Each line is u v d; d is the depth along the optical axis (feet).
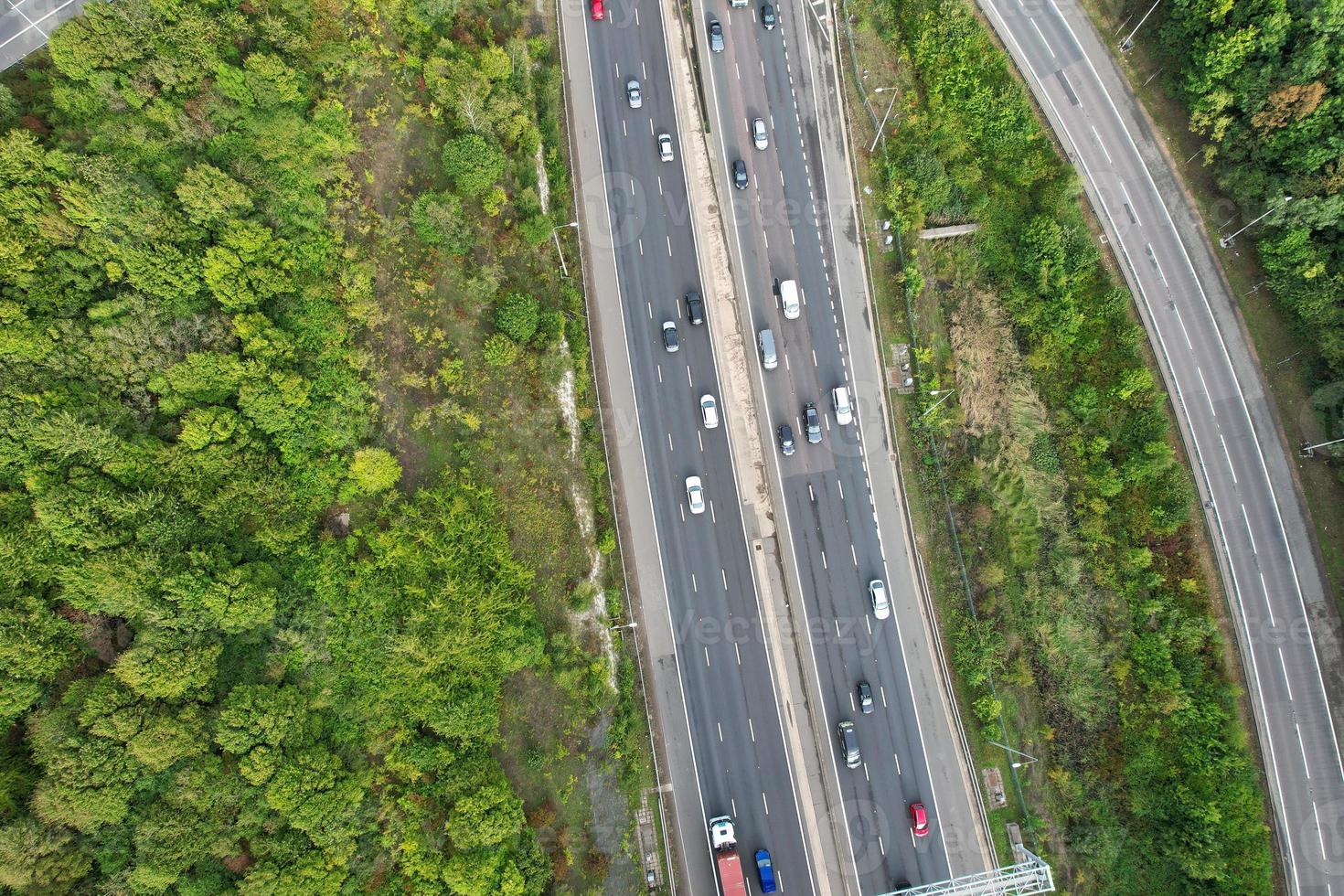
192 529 171.83
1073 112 219.41
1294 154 196.13
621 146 221.87
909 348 219.20
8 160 157.17
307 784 170.40
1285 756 205.26
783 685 210.18
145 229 165.27
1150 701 208.13
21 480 160.25
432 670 183.83
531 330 198.18
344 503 186.39
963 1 219.61
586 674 198.29
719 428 216.54
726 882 197.77
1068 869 205.87
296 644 178.50
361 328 191.62
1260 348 212.64
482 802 178.81
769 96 223.51
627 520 213.25
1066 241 215.31
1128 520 213.87
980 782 206.80
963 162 221.46
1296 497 210.18
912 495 215.31
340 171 190.19
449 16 203.31
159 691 162.50
